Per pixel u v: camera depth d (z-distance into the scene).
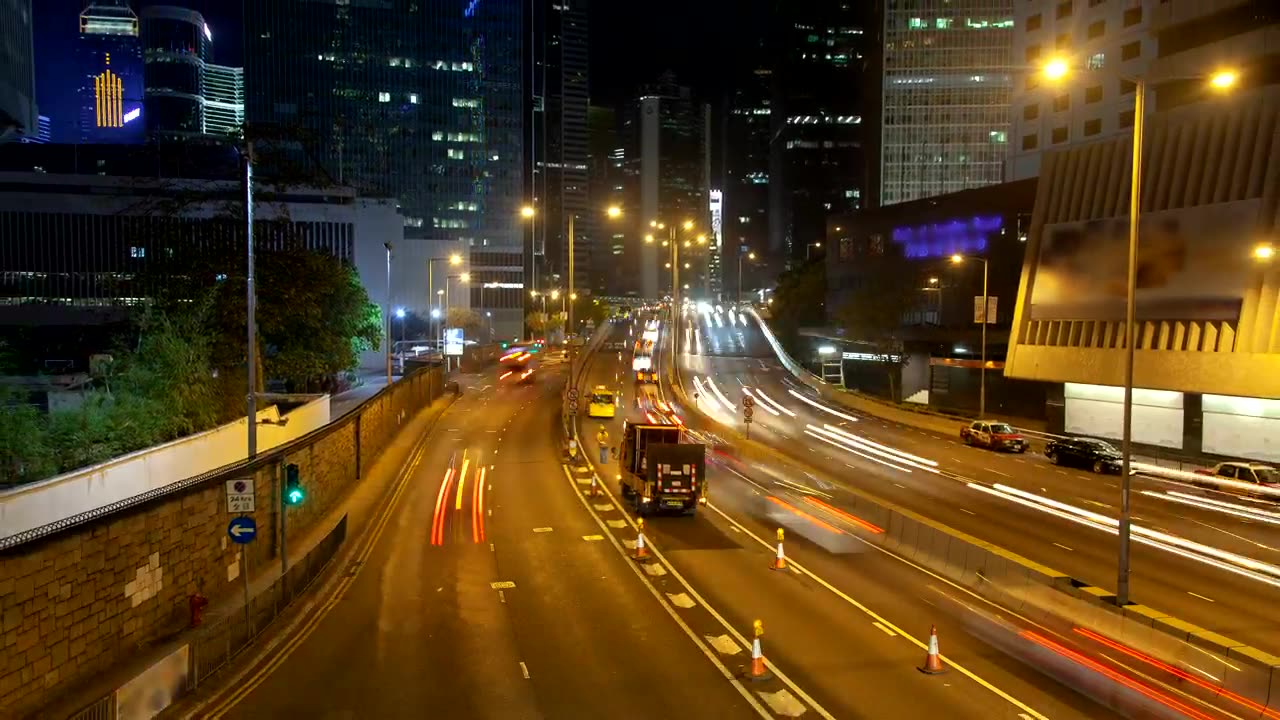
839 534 31.33
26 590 14.39
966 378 80.69
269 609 20.41
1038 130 100.12
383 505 36.50
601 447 47.84
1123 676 17.34
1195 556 27.81
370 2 181.25
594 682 16.95
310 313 54.72
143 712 14.38
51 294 105.50
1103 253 53.91
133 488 25.00
